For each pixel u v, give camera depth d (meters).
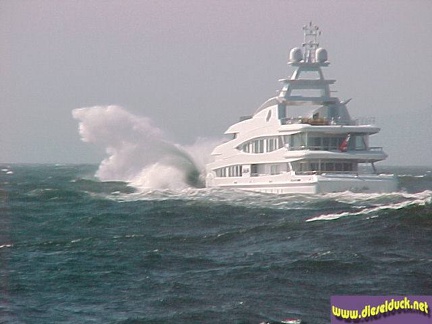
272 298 180.88
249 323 165.75
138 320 168.25
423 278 195.25
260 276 197.62
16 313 174.00
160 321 167.62
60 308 177.00
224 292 185.50
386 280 193.75
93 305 178.62
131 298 182.75
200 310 173.38
